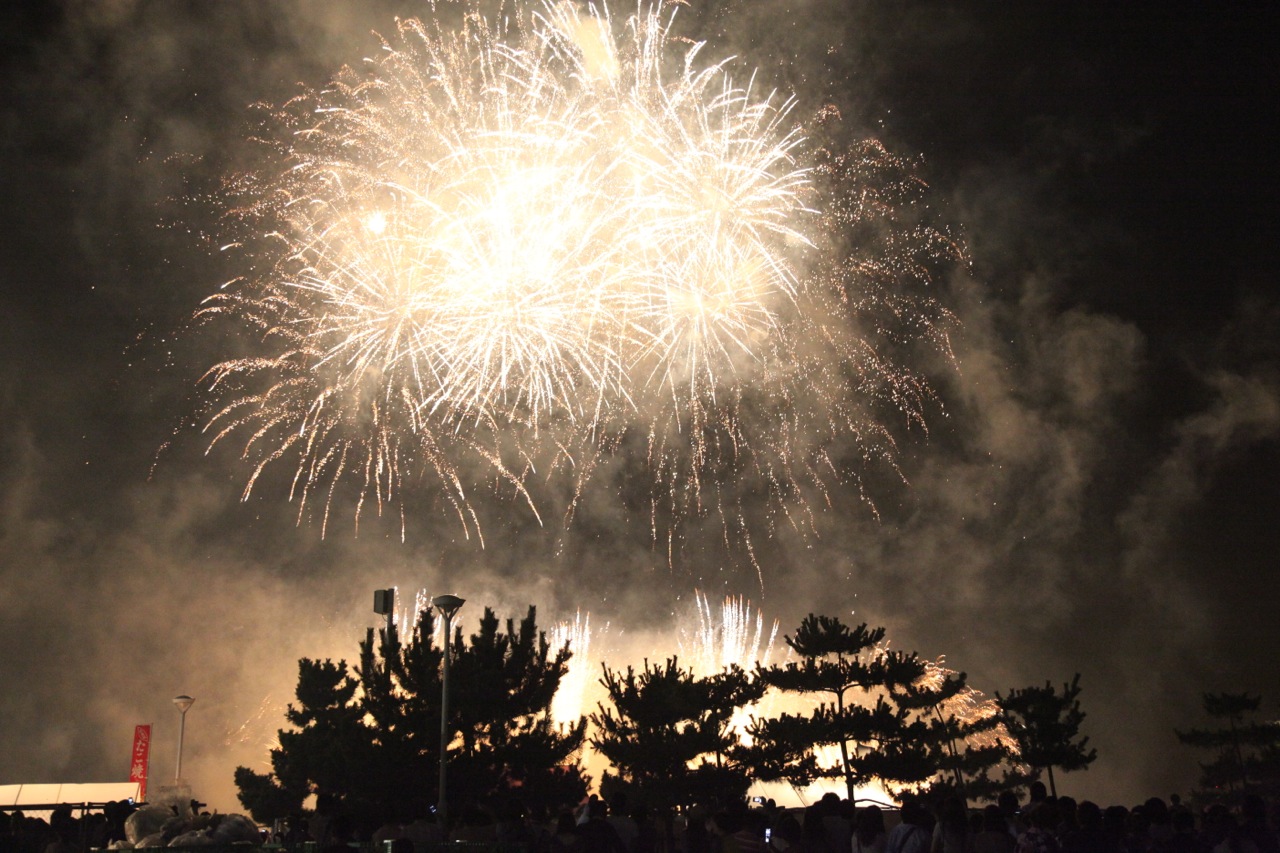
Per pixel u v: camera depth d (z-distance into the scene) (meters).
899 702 32.50
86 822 19.89
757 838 13.71
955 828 13.48
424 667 29.11
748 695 31.88
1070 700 32.62
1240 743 38.06
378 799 27.00
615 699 31.08
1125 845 15.14
